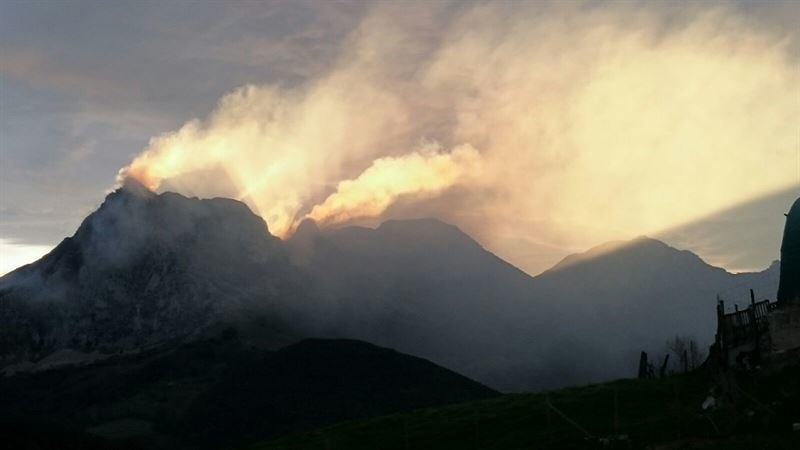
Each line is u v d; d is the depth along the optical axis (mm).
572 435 55031
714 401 54406
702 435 47969
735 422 48219
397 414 85250
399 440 67500
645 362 87438
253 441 174000
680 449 45250
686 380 63156
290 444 77688
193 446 175625
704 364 63438
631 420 56094
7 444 95188
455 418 72812
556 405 66125
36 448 97188
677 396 59906
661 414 55688
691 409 55156
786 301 61125
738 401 52000
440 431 67375
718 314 61219
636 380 76062
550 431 58625
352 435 75625
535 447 54375
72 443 104312
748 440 45062
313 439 77750
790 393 51438
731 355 59469
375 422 80875
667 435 49031
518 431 61500
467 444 60906
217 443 177125
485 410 73938
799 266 63500
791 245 64562
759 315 60000
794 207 66000
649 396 62531
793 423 46375
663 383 66125
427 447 63156
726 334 60062
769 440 44281
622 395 64500
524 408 70000
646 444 48281
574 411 63094
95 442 109375
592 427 56031
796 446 42125
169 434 183625
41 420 110562
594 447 50094
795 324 57344
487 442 60062
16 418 106125
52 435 103750
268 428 179125
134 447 117750
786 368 55938
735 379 55531
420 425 73188
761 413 49031
